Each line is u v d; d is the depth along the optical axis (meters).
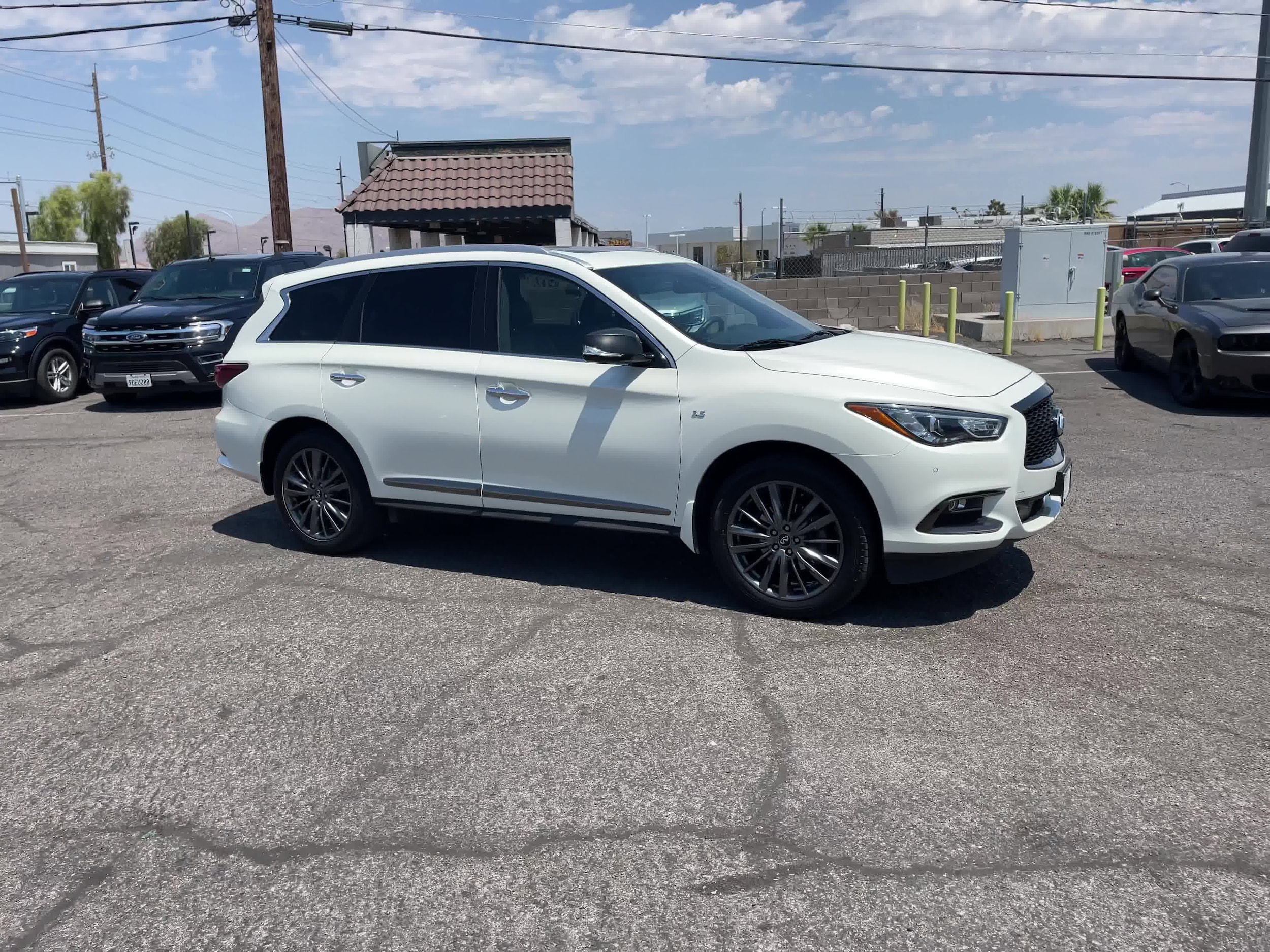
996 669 4.37
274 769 3.72
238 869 3.14
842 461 4.64
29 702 4.36
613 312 5.25
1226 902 2.85
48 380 13.77
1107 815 3.28
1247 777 3.49
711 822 3.30
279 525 7.05
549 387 5.31
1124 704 4.03
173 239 88.31
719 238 70.31
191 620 5.25
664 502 5.13
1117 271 18.97
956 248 42.78
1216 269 10.98
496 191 17.52
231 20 19.23
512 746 3.83
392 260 5.99
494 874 3.06
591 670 4.46
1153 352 11.59
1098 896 2.88
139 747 3.93
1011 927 2.76
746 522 5.00
